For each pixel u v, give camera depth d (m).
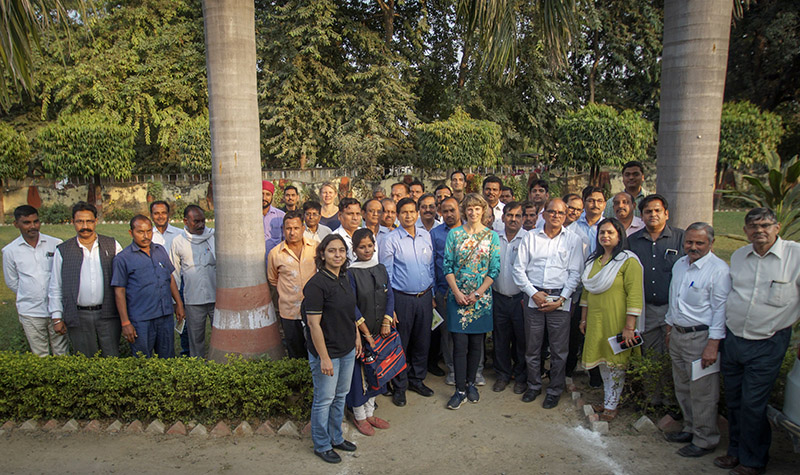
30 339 5.24
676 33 4.93
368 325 4.24
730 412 3.78
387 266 5.01
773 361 3.49
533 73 21.02
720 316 3.73
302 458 3.99
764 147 6.39
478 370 5.38
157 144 25.22
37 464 3.95
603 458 3.93
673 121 5.03
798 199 5.65
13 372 4.55
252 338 4.85
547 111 22.25
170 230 6.18
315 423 3.91
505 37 5.48
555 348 4.79
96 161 18.55
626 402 4.66
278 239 6.21
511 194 7.31
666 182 5.14
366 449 4.13
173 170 25.91
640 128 16.98
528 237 4.89
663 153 5.17
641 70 22.39
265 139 21.31
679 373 4.04
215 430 4.36
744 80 20.30
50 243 5.29
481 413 4.72
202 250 5.52
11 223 18.69
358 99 20.53
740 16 5.34
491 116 21.42
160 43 21.97
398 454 4.04
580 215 5.74
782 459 3.84
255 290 4.86
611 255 4.43
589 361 4.52
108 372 4.52
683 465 3.81
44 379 4.52
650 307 4.62
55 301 5.01
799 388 3.45
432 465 3.87
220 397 4.39
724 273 3.75
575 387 5.24
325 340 3.81
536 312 4.84
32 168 24.56
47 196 19.95
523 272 4.82
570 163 17.28
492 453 4.02
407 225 4.96
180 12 23.83
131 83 21.78
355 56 21.67
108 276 5.05
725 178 19.50
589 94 24.20
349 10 22.14
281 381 4.41
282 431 4.33
